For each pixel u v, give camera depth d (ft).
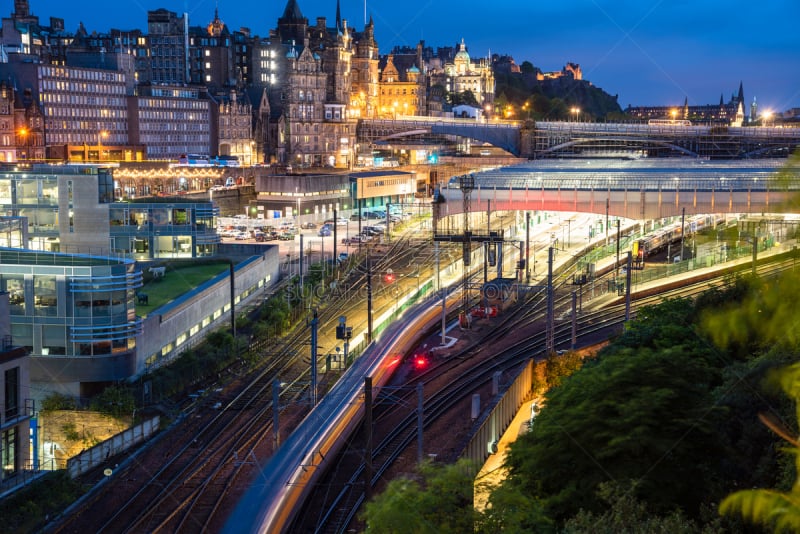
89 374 296.10
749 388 144.87
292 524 202.90
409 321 379.96
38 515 201.87
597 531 124.06
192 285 416.87
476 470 187.52
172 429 262.67
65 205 463.01
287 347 363.56
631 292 406.62
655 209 531.91
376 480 223.10
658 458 147.23
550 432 158.30
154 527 197.57
